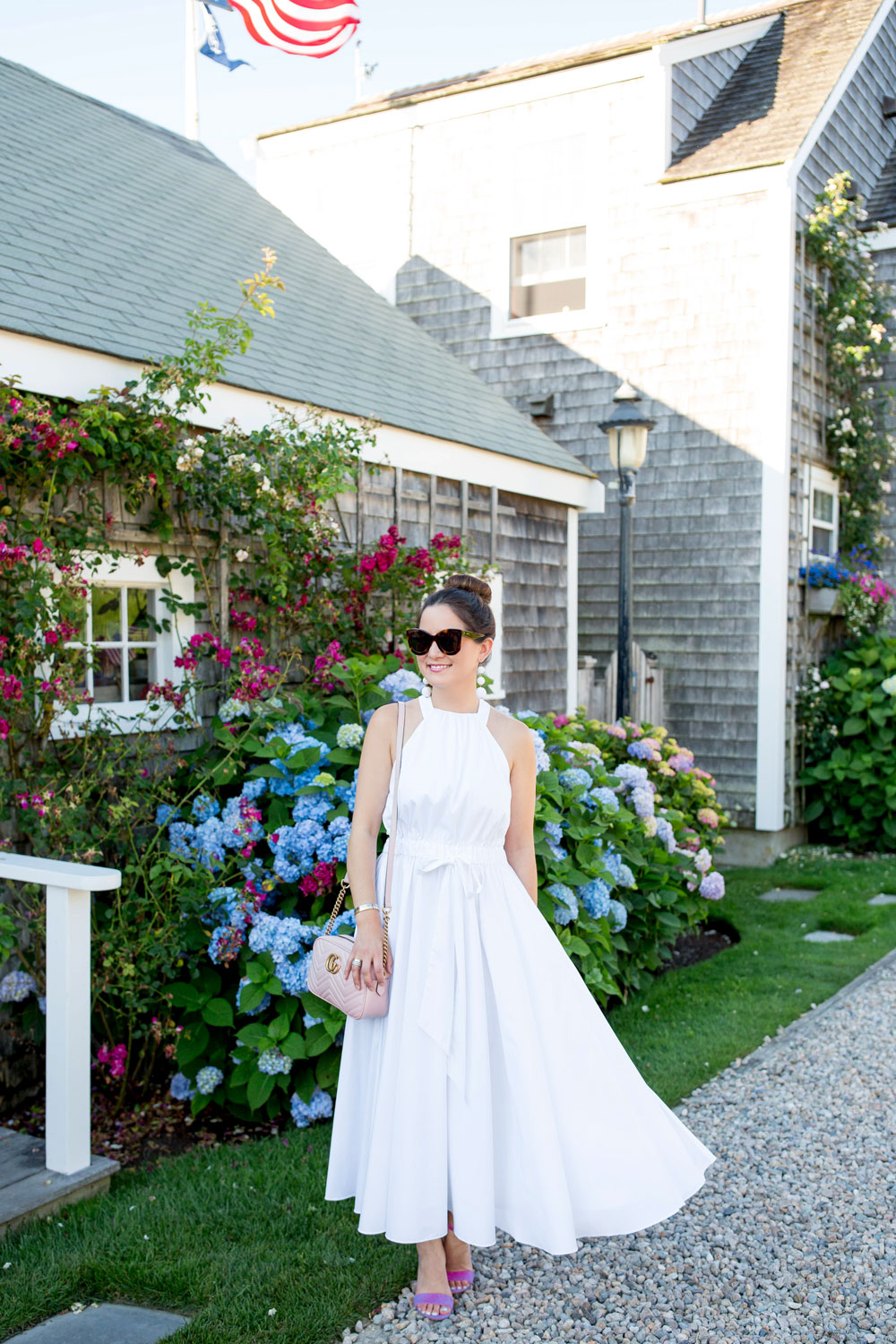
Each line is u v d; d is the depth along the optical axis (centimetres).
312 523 465
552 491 748
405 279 1024
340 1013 337
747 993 495
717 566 877
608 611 933
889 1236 281
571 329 935
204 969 373
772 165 824
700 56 915
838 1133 344
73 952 293
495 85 952
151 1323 238
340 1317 237
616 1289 256
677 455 890
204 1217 280
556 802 436
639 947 496
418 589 523
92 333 397
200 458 402
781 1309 248
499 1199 229
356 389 570
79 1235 273
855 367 936
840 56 926
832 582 890
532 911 241
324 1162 316
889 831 852
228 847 376
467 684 246
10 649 347
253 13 782
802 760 905
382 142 1029
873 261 968
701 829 630
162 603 427
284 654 479
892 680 833
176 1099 383
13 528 357
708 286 869
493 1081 230
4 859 308
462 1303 248
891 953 558
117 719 408
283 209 1092
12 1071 374
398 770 238
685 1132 252
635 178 895
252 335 429
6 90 639
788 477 852
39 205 509
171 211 634
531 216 951
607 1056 238
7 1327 236
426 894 233
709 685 882
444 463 618
